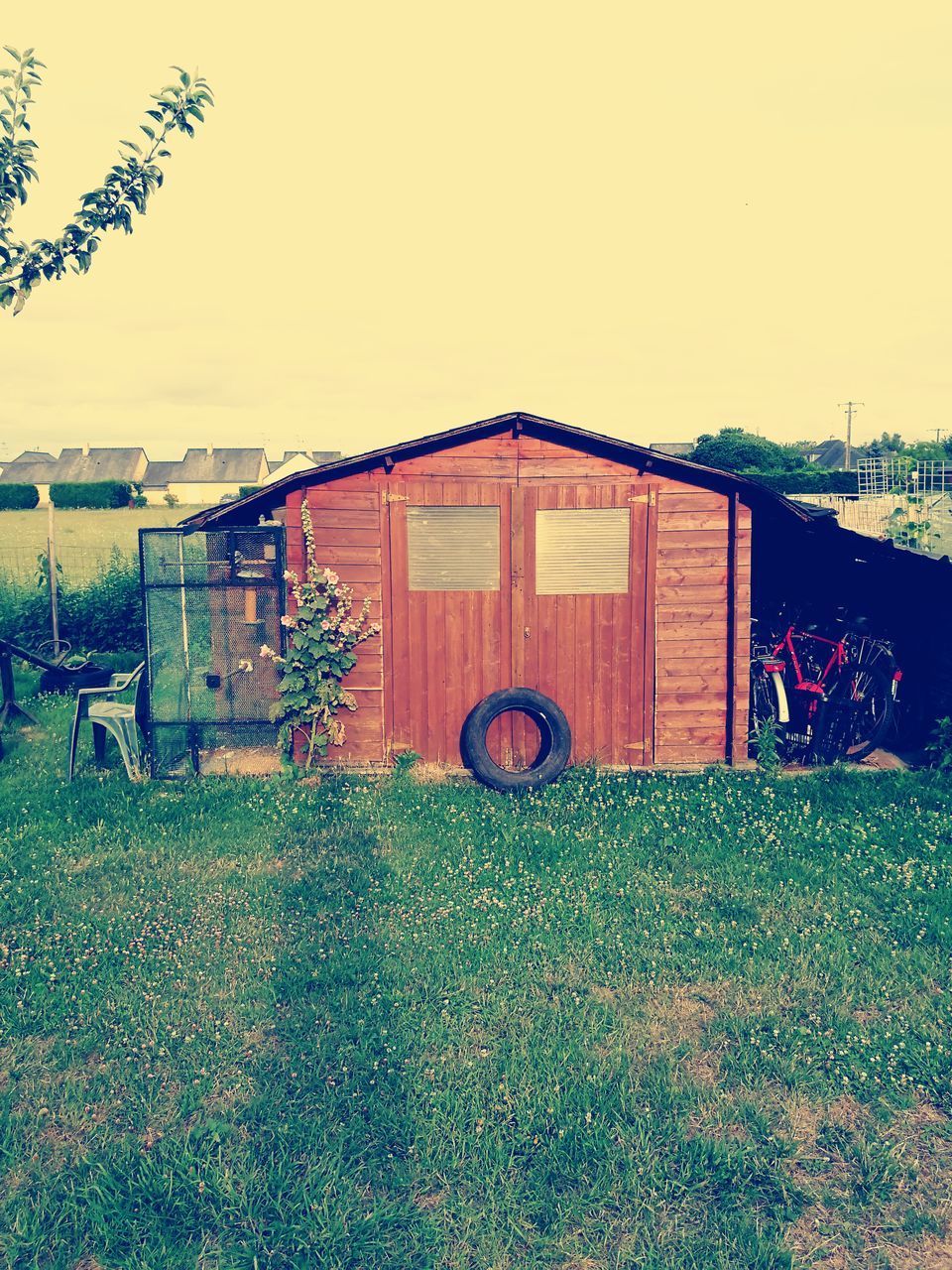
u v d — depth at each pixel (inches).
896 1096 194.7
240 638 444.8
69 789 404.8
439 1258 152.8
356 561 441.7
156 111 205.5
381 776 432.8
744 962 248.5
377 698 447.8
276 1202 162.7
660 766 454.0
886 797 386.3
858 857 318.0
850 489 1838.1
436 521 442.3
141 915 278.8
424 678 447.8
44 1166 175.8
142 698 433.1
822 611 505.4
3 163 196.9
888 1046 211.2
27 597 751.1
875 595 502.9
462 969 243.9
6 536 1694.1
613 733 454.0
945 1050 209.2
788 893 291.7
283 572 436.8
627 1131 181.3
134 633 734.5
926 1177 173.5
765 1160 174.2
